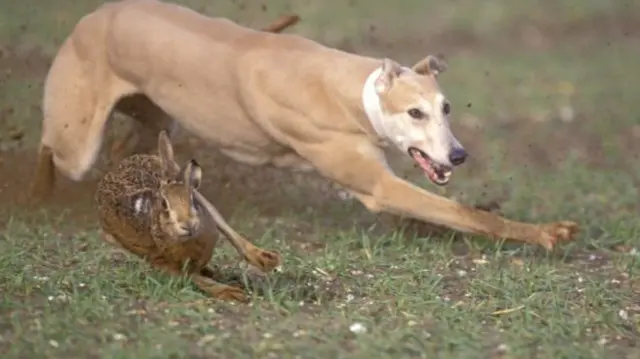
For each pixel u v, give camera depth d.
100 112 12.26
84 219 12.34
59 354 8.67
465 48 22.95
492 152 15.88
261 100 11.46
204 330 9.11
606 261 11.49
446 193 13.73
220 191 13.42
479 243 11.73
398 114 10.78
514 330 9.41
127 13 12.17
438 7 26.44
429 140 10.70
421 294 10.13
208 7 21.16
